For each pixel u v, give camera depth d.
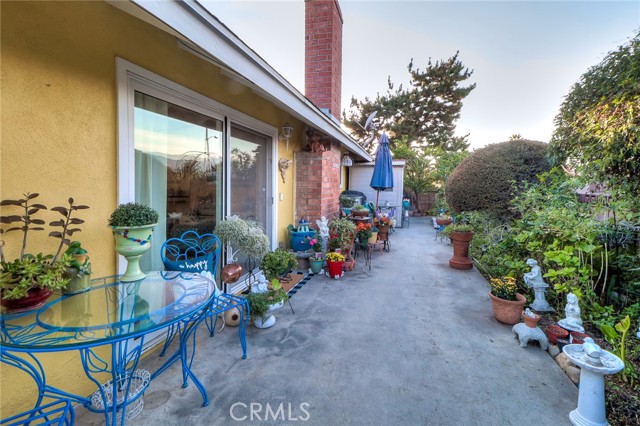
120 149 2.14
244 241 2.94
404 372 2.20
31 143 1.62
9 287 1.36
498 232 5.02
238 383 2.06
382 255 6.14
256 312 2.81
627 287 2.92
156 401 1.87
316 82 5.98
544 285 3.22
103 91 2.03
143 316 1.58
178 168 2.82
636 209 2.80
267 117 4.36
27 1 1.58
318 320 3.06
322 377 2.13
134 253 1.90
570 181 3.30
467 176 5.45
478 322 3.04
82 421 1.72
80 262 1.74
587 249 2.82
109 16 2.02
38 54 1.64
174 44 2.61
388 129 18.42
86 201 1.93
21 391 1.62
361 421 1.73
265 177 4.48
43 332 1.38
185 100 2.80
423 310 3.34
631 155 2.73
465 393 1.97
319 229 5.00
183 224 2.90
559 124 3.82
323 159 5.35
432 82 17.48
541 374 2.18
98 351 2.02
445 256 6.05
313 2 5.93
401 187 10.91
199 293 1.93
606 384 2.01
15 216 1.47
